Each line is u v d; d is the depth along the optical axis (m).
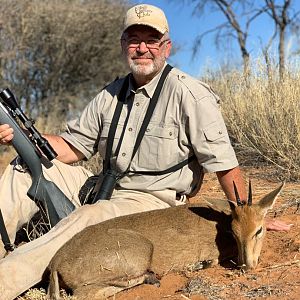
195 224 1.53
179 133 1.59
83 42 6.67
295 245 1.57
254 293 1.30
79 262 1.36
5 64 6.27
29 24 6.29
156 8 1.62
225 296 1.31
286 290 1.30
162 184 1.61
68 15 6.53
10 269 1.40
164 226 1.50
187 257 1.51
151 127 1.60
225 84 3.24
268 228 1.62
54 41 6.44
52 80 6.49
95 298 1.36
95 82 6.87
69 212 1.63
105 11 6.75
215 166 1.57
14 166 1.69
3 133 1.61
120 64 6.95
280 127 2.48
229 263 1.54
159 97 1.61
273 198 1.42
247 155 2.55
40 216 1.77
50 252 1.44
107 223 1.47
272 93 2.75
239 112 2.76
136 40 1.60
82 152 1.77
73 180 1.77
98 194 1.62
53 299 1.34
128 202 1.60
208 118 1.57
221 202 1.53
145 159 1.61
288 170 2.21
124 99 1.66
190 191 1.66
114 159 1.65
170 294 1.36
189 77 1.62
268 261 1.50
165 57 1.63
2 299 1.38
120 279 1.39
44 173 1.71
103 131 1.67
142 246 1.42
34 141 1.63
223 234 1.53
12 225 1.66
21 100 6.36
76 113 6.59
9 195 1.67
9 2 6.26
